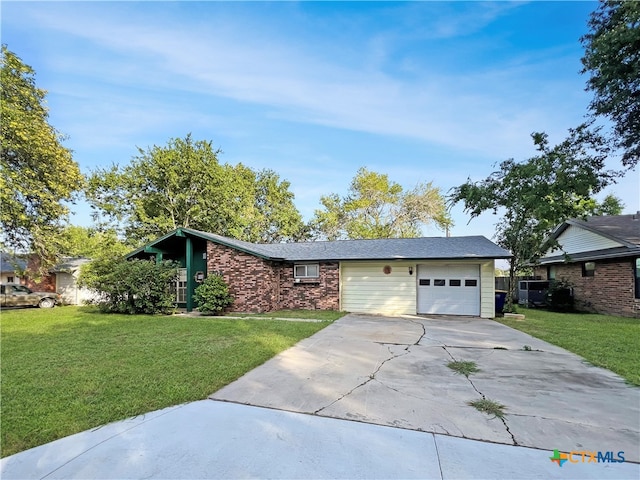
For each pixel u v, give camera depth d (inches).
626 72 408.2
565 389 171.8
